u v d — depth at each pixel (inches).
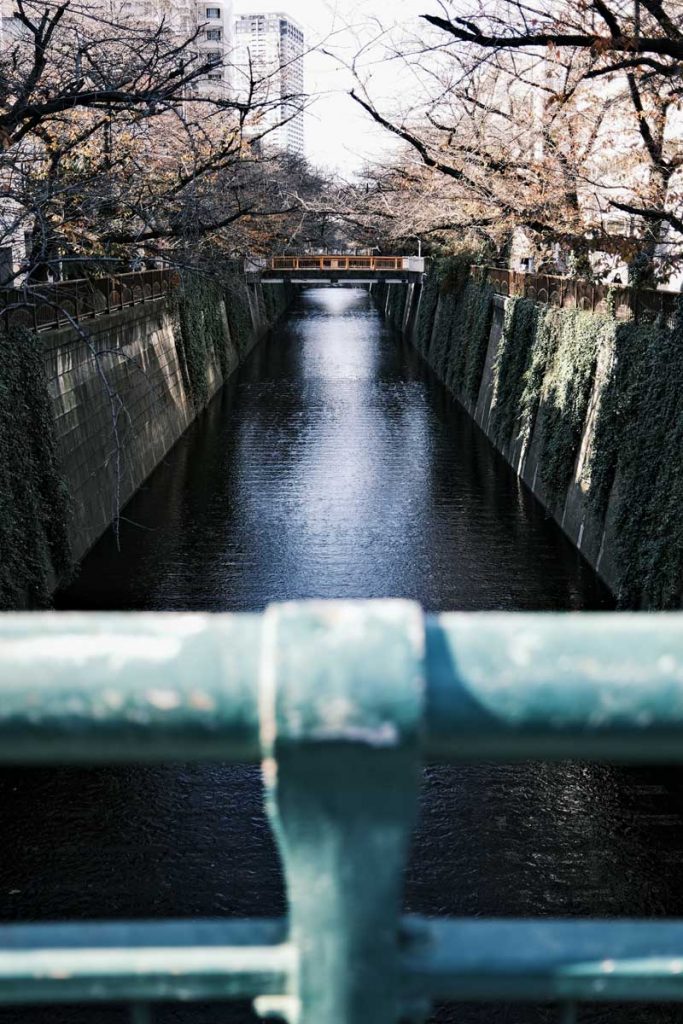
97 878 472.1
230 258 1471.5
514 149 955.3
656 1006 377.7
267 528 1035.3
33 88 635.5
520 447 1264.8
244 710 28.6
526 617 30.2
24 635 29.3
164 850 491.8
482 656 29.1
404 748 28.8
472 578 894.4
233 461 1344.7
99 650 28.9
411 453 1403.8
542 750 29.7
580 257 1121.4
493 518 1079.6
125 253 864.3
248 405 1791.3
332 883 31.4
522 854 489.7
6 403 693.3
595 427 884.0
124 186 788.6
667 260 843.4
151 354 1362.0
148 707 28.7
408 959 34.1
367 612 29.5
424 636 29.4
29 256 710.5
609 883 471.5
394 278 2832.2
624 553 752.3
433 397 1887.3
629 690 28.8
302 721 28.4
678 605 655.1
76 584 867.4
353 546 979.3
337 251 3469.5
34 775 550.3
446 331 2063.2
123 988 34.2
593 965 34.5
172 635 29.2
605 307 952.9
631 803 528.4
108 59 719.7
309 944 32.6
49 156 697.0
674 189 825.5
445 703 29.0
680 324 702.5
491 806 526.6
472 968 33.9
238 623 29.5
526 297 1365.7
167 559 934.4
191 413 1615.4
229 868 480.7
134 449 1189.1
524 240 1614.2
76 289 984.3
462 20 587.2
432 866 481.1
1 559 650.2
